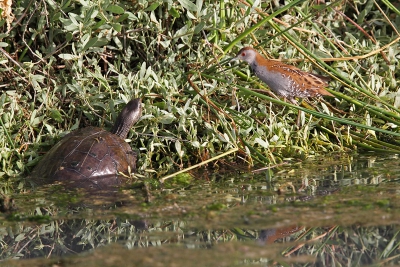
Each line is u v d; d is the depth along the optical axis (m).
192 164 11.37
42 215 8.33
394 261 6.71
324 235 7.43
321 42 12.55
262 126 11.59
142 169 10.92
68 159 10.30
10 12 11.11
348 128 11.96
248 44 12.24
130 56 12.11
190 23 11.61
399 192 8.77
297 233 7.48
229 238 7.36
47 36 12.12
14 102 11.14
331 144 11.95
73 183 9.94
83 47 11.22
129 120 11.01
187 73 11.53
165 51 12.23
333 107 12.18
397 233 7.44
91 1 11.21
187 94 11.77
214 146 11.56
